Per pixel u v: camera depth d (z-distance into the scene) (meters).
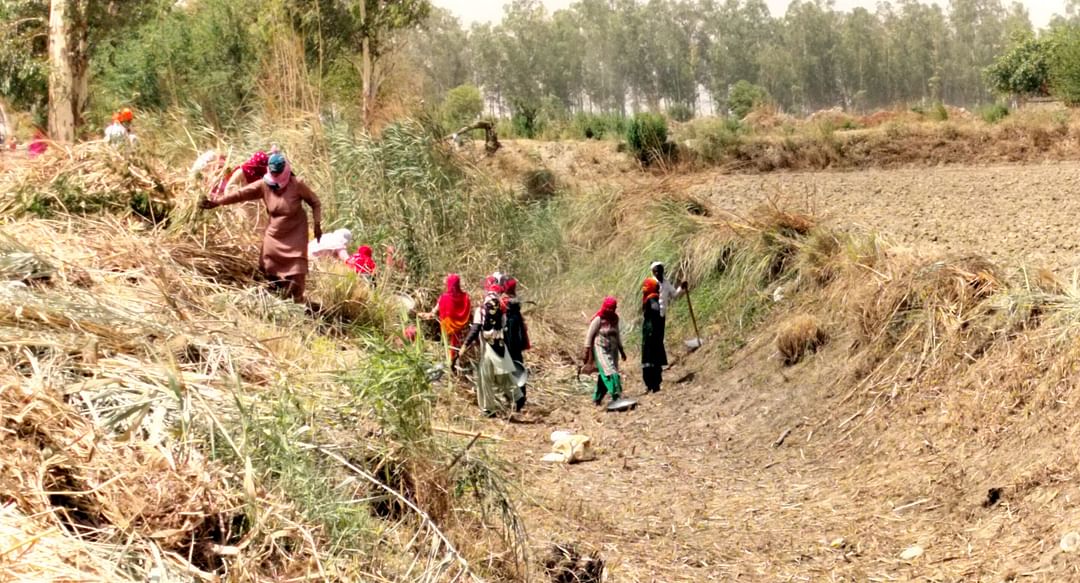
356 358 8.77
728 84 178.25
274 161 10.85
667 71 177.75
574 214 20.42
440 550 6.41
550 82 168.25
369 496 6.52
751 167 35.12
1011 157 35.00
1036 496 7.80
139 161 11.61
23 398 5.59
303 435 6.52
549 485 9.59
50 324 6.88
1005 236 18.34
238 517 5.54
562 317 17.19
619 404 12.65
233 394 6.27
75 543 4.68
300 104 18.73
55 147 11.57
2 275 7.87
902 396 10.34
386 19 23.59
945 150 35.69
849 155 35.88
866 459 9.74
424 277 15.24
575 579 7.20
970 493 8.37
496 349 11.99
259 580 5.10
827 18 179.75
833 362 11.78
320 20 22.38
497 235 17.61
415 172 16.55
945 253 12.18
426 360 8.16
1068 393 8.48
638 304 16.16
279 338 8.45
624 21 176.62
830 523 8.60
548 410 12.69
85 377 6.33
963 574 7.31
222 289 9.99
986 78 71.94
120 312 7.60
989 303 10.34
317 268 12.07
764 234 15.43
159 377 6.38
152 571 4.71
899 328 11.18
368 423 7.02
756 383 12.51
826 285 13.66
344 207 15.52
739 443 11.11
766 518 8.84
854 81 178.88
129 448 5.56
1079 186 26.42
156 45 23.00
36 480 5.00
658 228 17.48
